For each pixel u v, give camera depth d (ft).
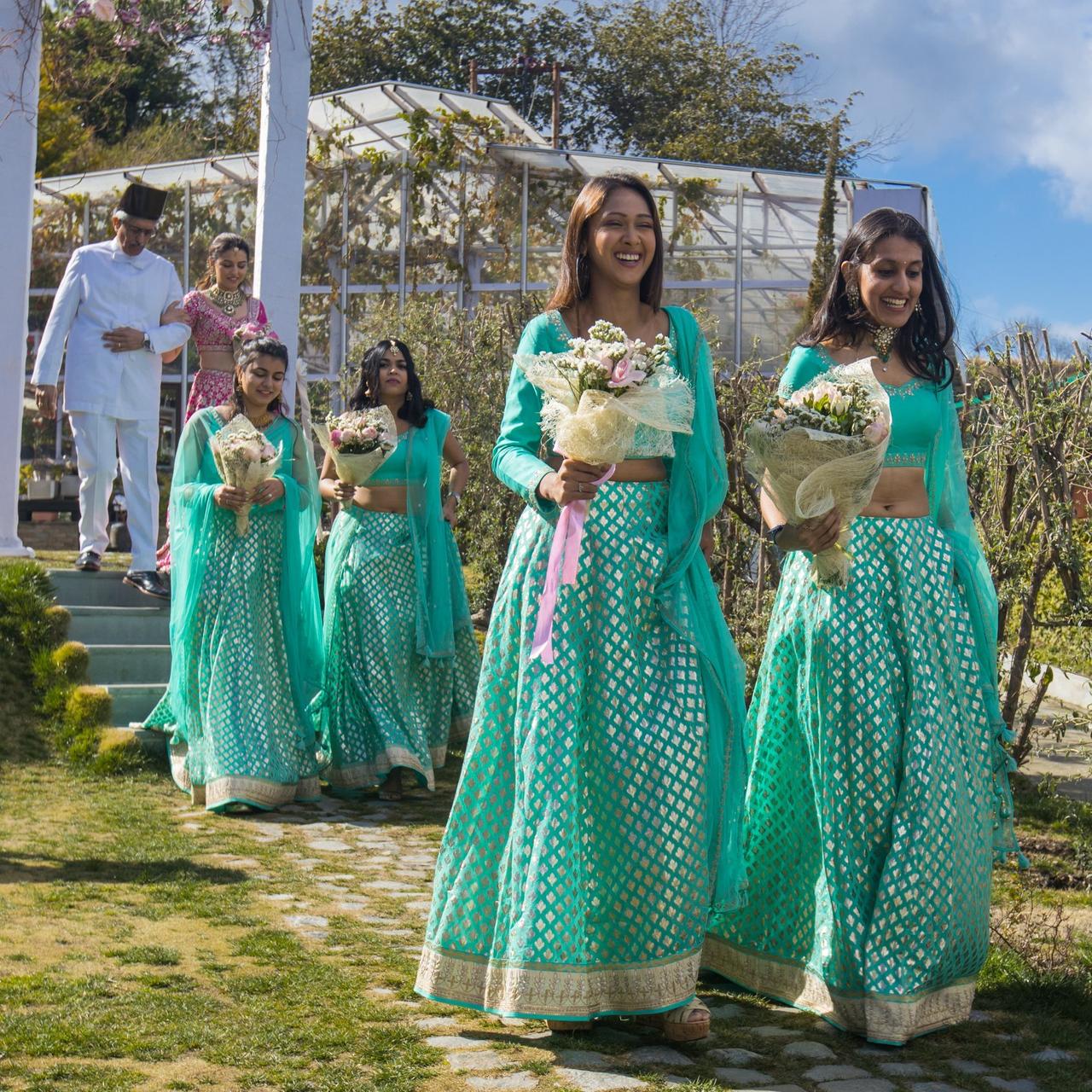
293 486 21.98
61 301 27.14
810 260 65.21
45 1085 9.43
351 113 66.33
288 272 29.32
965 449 22.25
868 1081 10.23
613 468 11.19
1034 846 19.53
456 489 24.85
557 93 110.63
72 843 17.49
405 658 22.93
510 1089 9.66
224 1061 10.07
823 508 11.41
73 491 50.98
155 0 25.31
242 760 20.63
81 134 68.59
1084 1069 10.75
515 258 65.87
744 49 122.93
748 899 12.45
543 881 10.71
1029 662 21.83
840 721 11.74
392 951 13.26
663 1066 10.34
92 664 25.43
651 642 11.51
